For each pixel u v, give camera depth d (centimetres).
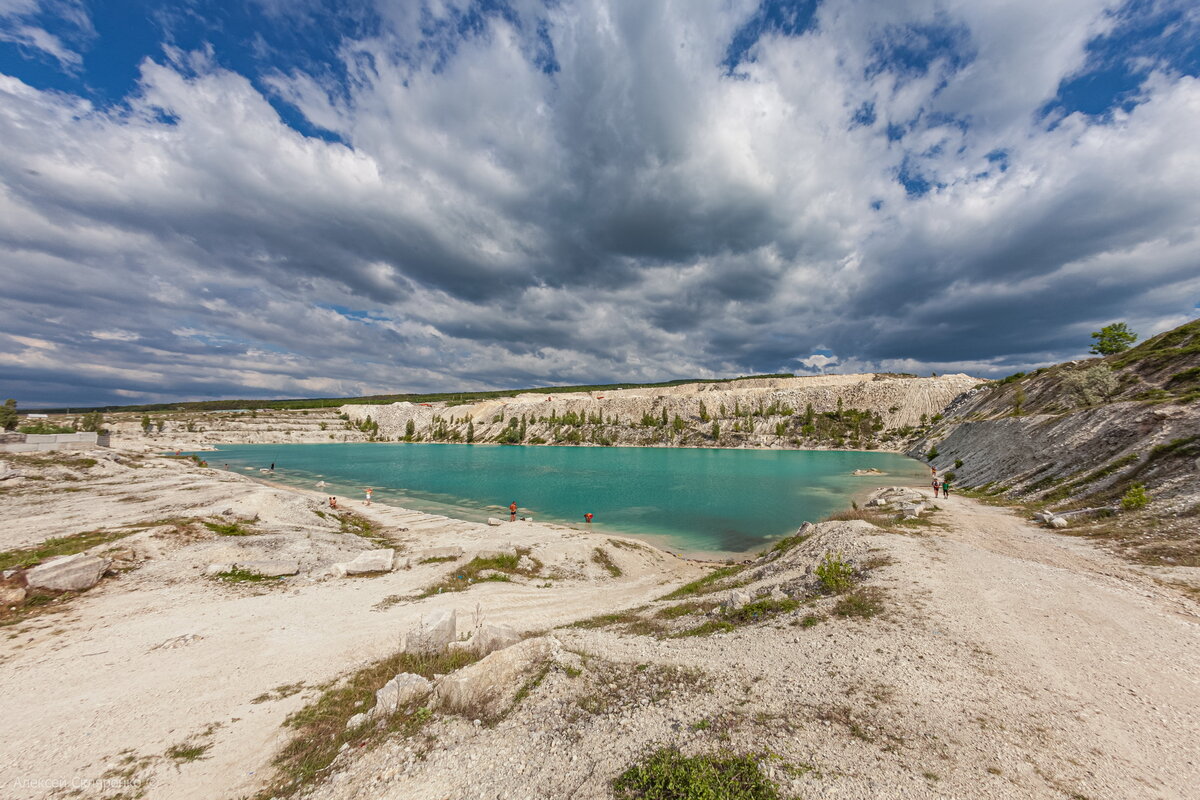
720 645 1492
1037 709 992
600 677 1273
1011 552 2372
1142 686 1088
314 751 1152
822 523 3122
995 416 8000
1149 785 770
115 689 1535
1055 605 1590
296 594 2489
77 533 3288
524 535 3941
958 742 885
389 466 11256
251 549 3058
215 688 1540
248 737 1263
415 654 1678
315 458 13375
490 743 1043
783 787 784
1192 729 924
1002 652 1254
